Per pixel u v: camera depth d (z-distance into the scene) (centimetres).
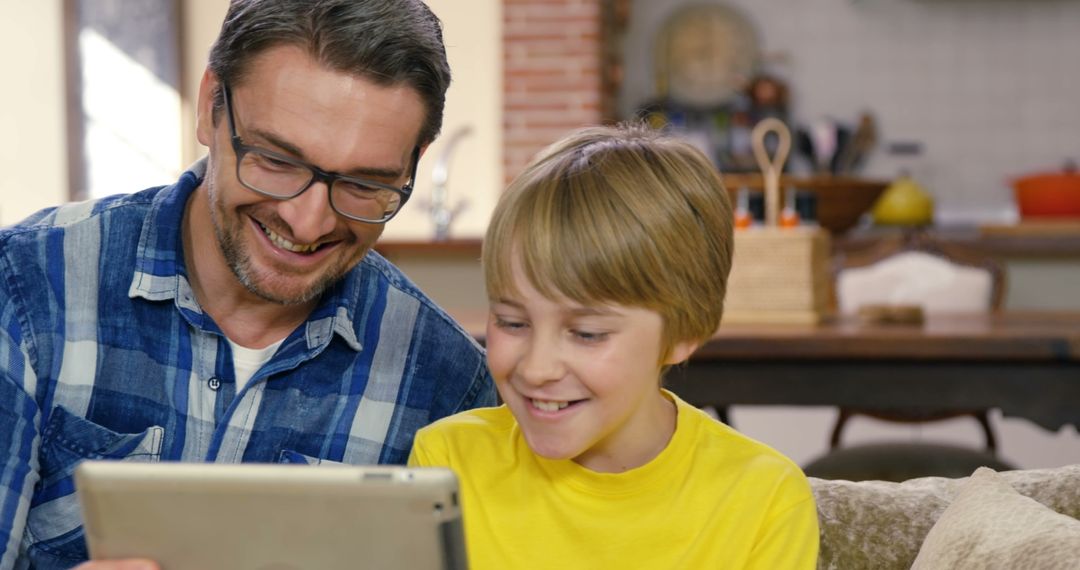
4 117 643
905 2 678
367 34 123
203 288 142
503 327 124
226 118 127
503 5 591
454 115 611
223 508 93
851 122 683
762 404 269
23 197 642
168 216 142
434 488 90
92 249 142
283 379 144
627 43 704
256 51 123
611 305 119
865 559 134
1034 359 257
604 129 136
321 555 93
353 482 91
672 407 137
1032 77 670
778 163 310
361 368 148
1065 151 667
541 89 591
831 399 267
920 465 294
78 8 637
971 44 674
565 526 130
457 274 370
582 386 121
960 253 393
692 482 130
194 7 636
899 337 259
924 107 679
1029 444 517
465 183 611
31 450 134
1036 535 111
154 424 140
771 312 302
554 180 122
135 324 141
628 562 127
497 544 131
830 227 376
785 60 689
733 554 127
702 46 695
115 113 639
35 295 138
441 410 153
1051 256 436
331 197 127
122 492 94
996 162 673
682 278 124
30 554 139
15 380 133
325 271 134
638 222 120
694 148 133
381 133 126
